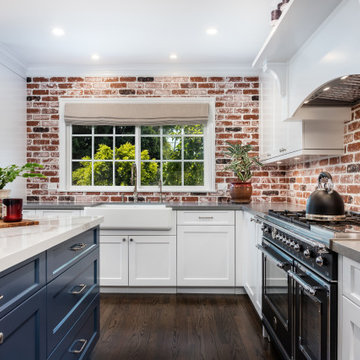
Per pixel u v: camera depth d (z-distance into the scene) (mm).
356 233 1214
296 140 2229
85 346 1614
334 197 1574
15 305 949
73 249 1425
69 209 2949
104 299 2811
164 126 3609
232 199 3197
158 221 2824
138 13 2400
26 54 3141
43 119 3533
